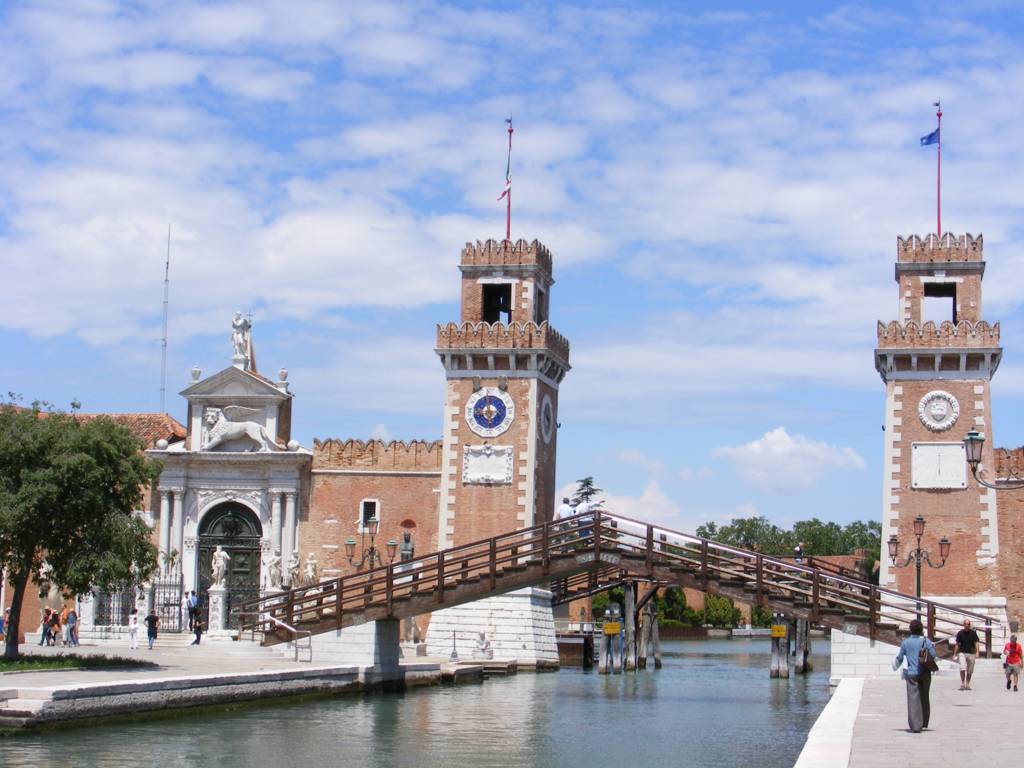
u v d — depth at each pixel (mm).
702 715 57312
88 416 95938
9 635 56500
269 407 89562
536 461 86312
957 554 77062
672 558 60906
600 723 53438
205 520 89562
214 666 58156
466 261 88562
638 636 95562
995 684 51844
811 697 67250
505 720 53562
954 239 79812
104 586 57438
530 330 86125
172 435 94312
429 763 41250
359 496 88188
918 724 33156
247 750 42031
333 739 45562
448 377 87062
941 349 77938
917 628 33688
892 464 78500
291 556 87688
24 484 55219
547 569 62312
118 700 45188
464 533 85625
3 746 40094
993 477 77250
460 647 84500
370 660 63625
